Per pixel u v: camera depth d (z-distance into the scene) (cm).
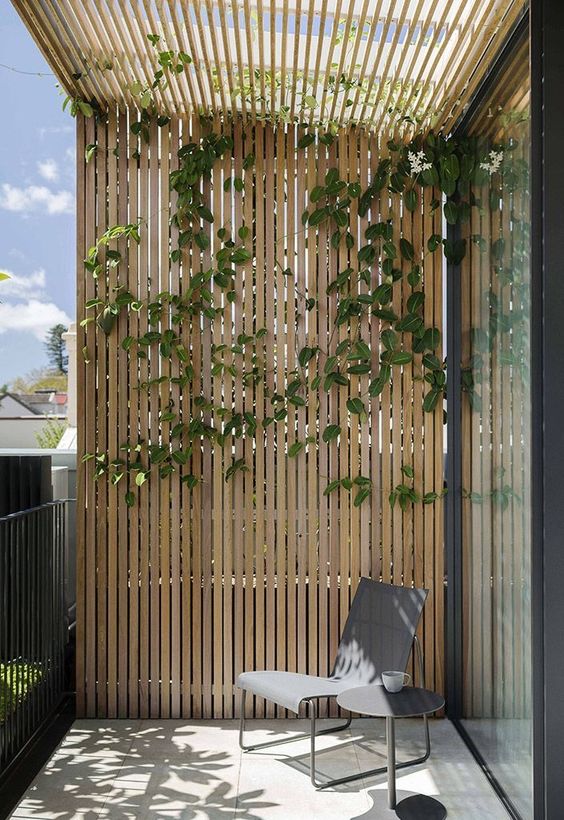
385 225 420
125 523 423
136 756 368
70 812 312
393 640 375
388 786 316
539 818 269
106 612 425
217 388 423
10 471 367
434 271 428
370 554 428
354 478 425
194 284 416
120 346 423
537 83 272
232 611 429
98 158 424
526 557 292
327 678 381
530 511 285
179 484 424
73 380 564
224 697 424
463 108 393
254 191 429
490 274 348
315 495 427
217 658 424
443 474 437
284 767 355
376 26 336
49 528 414
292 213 427
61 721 416
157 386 425
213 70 385
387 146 423
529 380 285
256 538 426
